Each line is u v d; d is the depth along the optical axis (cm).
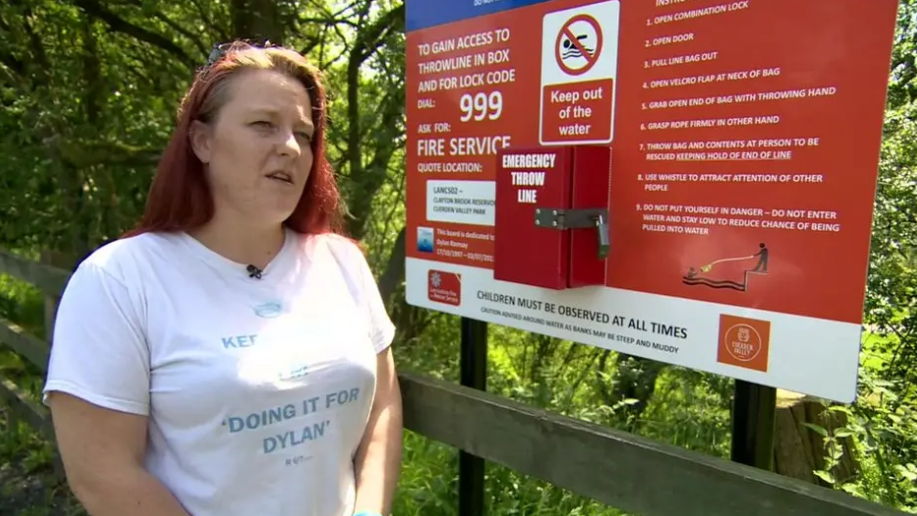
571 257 153
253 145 142
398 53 423
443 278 196
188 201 146
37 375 446
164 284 138
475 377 194
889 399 271
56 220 506
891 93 289
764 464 139
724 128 134
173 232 146
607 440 148
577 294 162
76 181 493
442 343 541
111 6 499
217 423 134
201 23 530
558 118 163
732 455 142
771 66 127
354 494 156
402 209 529
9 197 502
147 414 137
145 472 133
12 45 468
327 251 166
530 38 168
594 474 151
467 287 189
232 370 135
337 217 181
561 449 157
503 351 470
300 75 156
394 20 440
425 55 194
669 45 141
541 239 156
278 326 144
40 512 324
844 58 118
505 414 169
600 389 396
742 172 132
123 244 140
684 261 142
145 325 135
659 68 143
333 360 147
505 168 165
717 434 323
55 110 458
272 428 139
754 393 137
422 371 454
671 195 143
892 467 250
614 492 148
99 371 129
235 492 137
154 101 543
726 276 136
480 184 183
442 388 185
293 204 149
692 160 140
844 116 119
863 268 118
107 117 520
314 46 504
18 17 459
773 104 127
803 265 125
